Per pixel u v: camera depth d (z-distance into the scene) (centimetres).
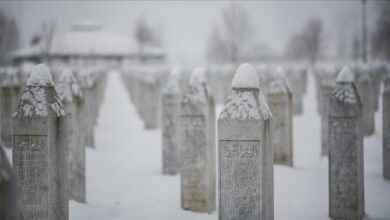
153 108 3509
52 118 1271
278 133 2220
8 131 2436
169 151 2195
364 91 2639
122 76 7638
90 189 1945
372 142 2534
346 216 1517
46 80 1288
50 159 1262
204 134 1661
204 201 1664
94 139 2967
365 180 1955
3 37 6234
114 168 2308
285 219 1523
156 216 1606
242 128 1234
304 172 2114
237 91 1260
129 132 3394
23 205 1264
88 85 2728
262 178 1239
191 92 1686
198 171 1667
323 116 2409
